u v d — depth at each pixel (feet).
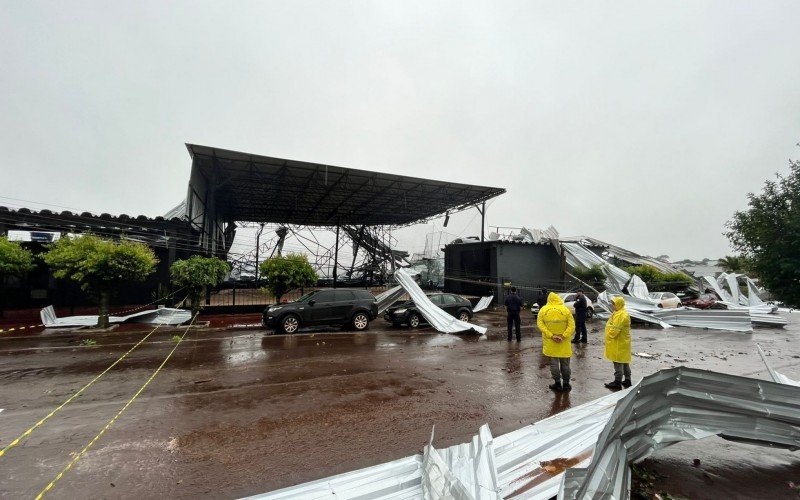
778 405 11.95
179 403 18.35
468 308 48.47
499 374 24.09
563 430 13.17
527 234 93.50
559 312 20.61
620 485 9.27
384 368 25.45
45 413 16.85
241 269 85.56
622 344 21.02
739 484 11.15
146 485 11.19
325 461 12.77
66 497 10.54
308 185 73.82
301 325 39.86
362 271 104.37
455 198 86.12
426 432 15.19
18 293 44.19
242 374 23.70
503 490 9.80
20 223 44.57
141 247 41.50
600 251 93.50
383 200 88.07
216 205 80.02
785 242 20.53
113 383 21.53
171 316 44.96
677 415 12.07
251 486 11.19
